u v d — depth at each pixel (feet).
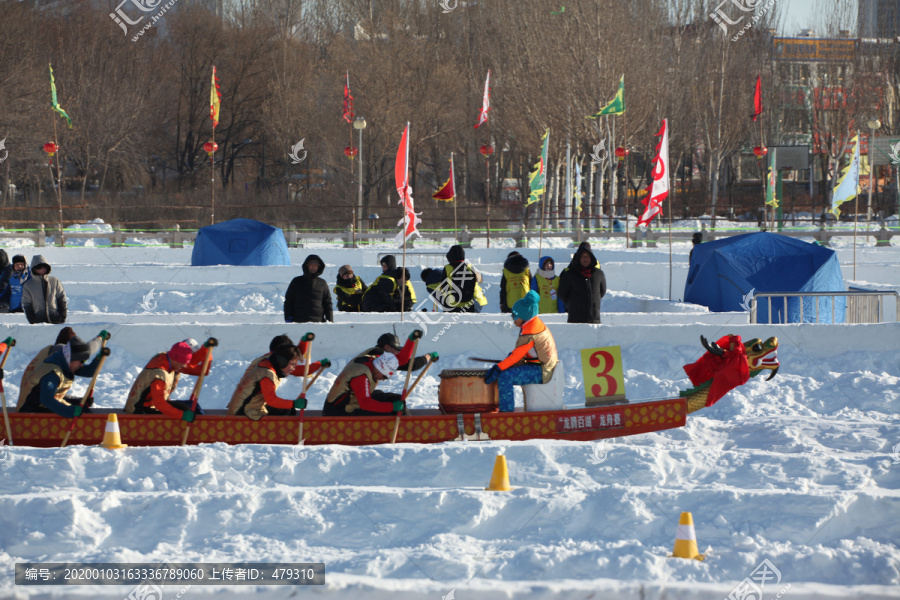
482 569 67.36
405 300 179.83
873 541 73.15
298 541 72.69
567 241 454.81
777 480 86.94
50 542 71.61
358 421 103.24
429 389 136.05
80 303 231.91
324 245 417.90
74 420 102.01
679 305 208.13
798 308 203.72
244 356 150.00
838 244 419.33
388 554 69.00
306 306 155.74
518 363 107.96
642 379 139.74
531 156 564.71
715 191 615.98
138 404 103.86
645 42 551.59
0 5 629.51
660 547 71.92
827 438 106.32
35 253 338.34
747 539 72.69
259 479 88.02
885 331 147.23
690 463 92.02
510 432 105.40
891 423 116.57
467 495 78.13
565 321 167.32
